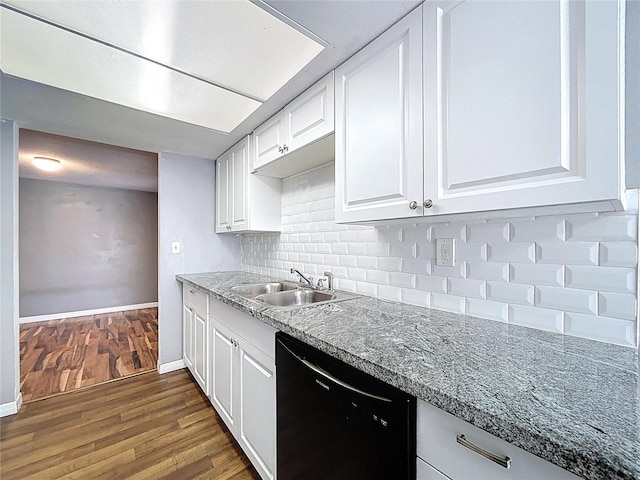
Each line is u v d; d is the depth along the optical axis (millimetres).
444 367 695
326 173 1893
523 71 738
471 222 1141
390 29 1071
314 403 933
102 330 3830
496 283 1069
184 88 1521
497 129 786
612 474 388
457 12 873
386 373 693
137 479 1403
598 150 635
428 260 1292
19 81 1460
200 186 2814
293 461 1044
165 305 2617
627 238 800
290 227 2234
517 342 859
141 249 5121
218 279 2357
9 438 1706
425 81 957
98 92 1557
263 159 1919
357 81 1208
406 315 1178
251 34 1146
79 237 4586
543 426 466
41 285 4301
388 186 1080
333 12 999
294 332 1020
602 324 841
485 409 518
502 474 521
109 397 2164
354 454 785
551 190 698
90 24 1090
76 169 3643
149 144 2406
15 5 998
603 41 625
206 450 1604
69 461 1523
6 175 1938
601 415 498
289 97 1594
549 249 941
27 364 2752
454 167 882
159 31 1137
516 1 750
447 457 598
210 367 1954
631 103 732
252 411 1386
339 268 1781
